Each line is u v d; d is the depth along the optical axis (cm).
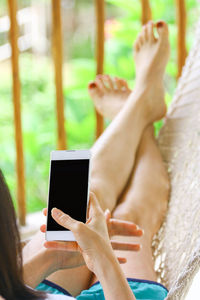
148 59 197
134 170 173
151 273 133
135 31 314
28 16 381
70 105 320
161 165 174
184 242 140
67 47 405
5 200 77
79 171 104
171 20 318
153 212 159
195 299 161
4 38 352
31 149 317
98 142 172
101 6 205
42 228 114
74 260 115
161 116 192
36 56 382
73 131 319
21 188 206
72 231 96
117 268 96
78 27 416
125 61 325
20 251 80
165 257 147
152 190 164
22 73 358
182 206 157
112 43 327
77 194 103
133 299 95
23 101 347
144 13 216
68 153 106
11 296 78
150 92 188
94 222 100
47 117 343
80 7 416
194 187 157
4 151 319
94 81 216
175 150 179
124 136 172
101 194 153
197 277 174
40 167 321
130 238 142
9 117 339
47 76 363
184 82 192
